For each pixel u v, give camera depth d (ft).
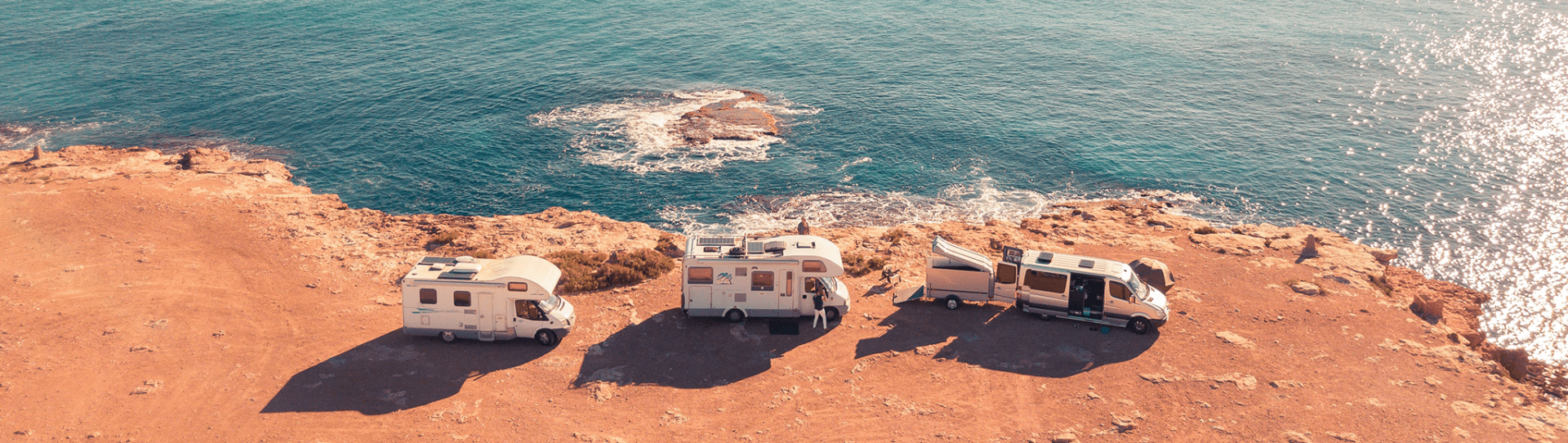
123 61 321.32
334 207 170.19
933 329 112.68
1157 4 427.74
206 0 431.02
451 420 90.48
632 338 108.88
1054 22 386.93
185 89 286.05
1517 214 193.36
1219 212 195.83
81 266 129.80
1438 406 94.79
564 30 364.17
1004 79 299.17
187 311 115.24
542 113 259.19
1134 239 155.02
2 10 412.36
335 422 89.76
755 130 243.81
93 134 243.81
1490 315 150.82
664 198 199.41
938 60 323.57
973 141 238.48
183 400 93.45
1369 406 94.79
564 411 92.79
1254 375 101.09
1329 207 199.52
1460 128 251.60
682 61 317.83
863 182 209.97
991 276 115.75
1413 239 182.19
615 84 287.89
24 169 195.42
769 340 108.88
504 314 104.22
